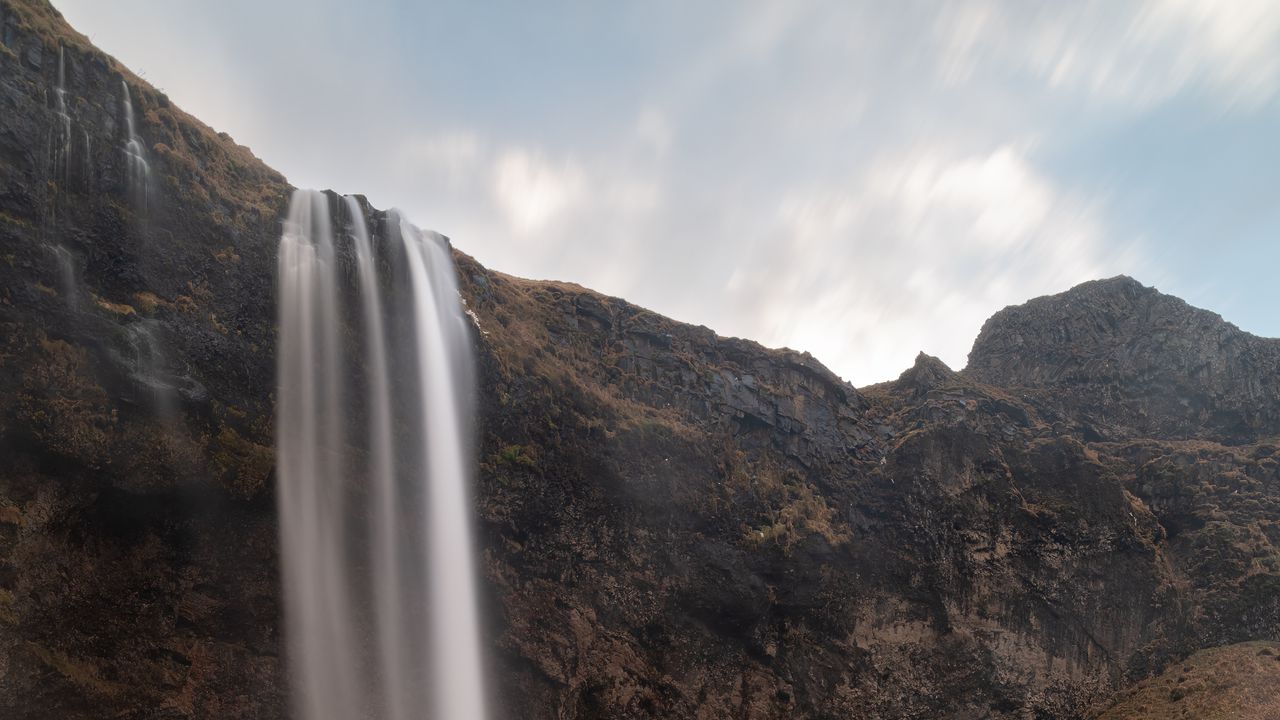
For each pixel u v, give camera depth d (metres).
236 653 43.00
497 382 56.66
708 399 70.19
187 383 41.12
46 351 37.03
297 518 44.72
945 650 67.94
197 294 43.00
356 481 47.16
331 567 46.03
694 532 61.78
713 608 60.56
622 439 61.16
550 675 53.78
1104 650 70.50
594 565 57.81
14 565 35.62
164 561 40.97
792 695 62.22
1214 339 93.12
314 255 47.88
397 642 48.38
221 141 49.41
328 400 46.81
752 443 71.25
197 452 40.78
